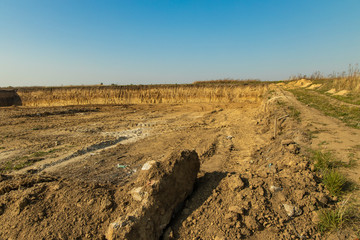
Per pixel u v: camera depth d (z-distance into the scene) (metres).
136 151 10.27
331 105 13.57
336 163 5.23
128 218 3.79
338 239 3.34
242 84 34.62
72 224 4.09
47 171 7.86
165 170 4.68
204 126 16.02
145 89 37.72
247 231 3.79
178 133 13.87
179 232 4.11
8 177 6.23
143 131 14.83
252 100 32.47
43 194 4.88
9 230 4.07
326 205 4.04
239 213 4.02
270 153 7.09
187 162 5.11
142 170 5.07
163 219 4.24
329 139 6.92
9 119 18.78
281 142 7.00
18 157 9.23
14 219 4.25
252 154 8.31
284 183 4.64
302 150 6.25
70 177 7.30
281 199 4.23
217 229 3.93
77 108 27.48
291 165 5.22
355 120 9.26
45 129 15.24
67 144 11.30
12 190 5.16
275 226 3.79
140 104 34.94
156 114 23.55
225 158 8.67
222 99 34.25
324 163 5.18
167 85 37.78
